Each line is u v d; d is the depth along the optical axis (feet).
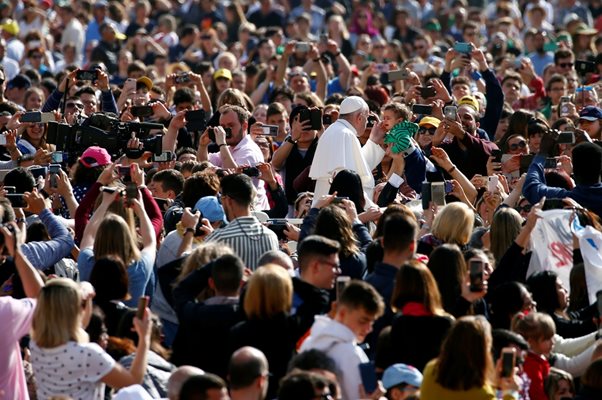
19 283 100.22
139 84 163.12
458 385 80.53
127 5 282.56
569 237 102.89
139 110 142.41
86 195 109.09
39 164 131.85
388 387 84.02
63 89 152.15
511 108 174.91
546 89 185.26
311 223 104.58
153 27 264.11
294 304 88.48
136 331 88.89
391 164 133.18
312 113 136.46
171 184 119.44
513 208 115.75
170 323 101.91
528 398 87.40
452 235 101.24
